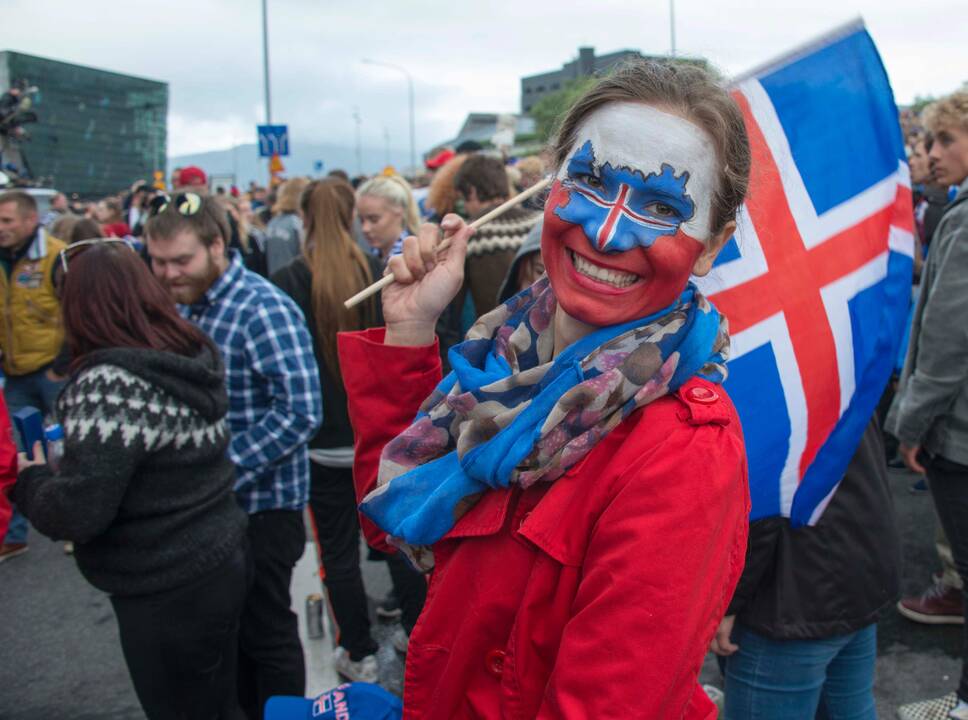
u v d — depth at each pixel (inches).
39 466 77.4
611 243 37.8
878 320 70.7
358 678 116.6
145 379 72.0
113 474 69.9
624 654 33.4
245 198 454.6
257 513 95.7
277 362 93.7
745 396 67.5
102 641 135.8
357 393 51.8
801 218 68.7
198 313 96.5
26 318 171.3
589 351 39.3
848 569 67.6
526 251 94.7
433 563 46.5
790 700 69.8
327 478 112.2
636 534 34.1
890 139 71.3
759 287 67.5
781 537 67.9
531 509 38.9
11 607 147.8
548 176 48.5
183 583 76.1
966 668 97.2
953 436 95.0
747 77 68.6
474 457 39.0
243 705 101.3
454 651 40.4
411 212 152.6
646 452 35.9
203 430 77.2
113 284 73.8
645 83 39.7
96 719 115.6
